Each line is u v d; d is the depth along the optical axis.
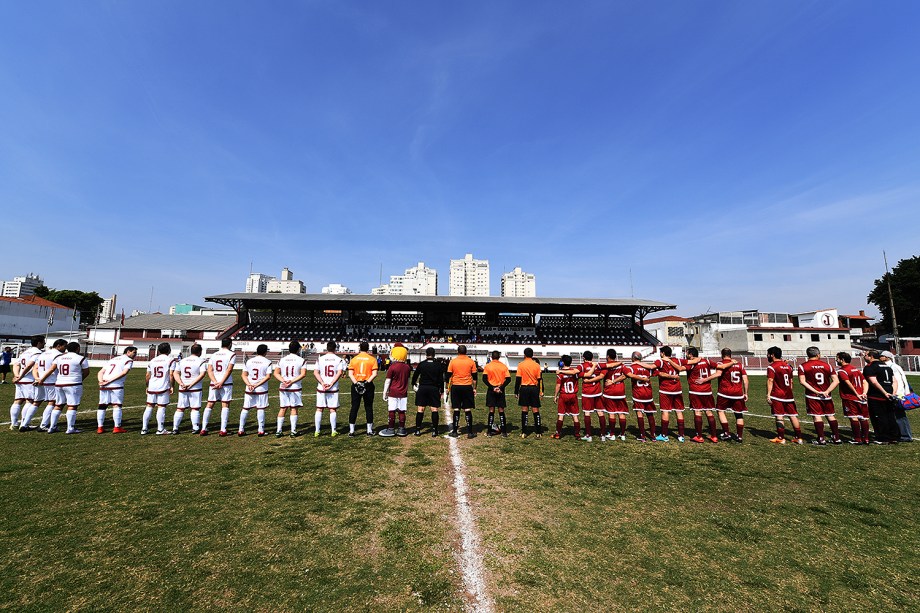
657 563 3.24
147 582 2.89
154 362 7.97
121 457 6.17
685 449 7.15
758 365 32.91
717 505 4.49
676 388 7.99
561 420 8.05
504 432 8.24
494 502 4.53
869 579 3.04
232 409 11.44
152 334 40.75
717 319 46.59
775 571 3.13
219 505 4.34
